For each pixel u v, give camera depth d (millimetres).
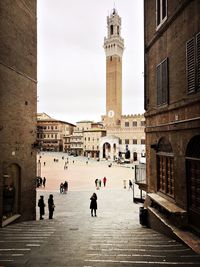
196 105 9820
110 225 14922
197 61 9789
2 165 13773
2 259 7117
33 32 17984
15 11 15266
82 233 11547
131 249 8336
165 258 7219
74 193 36250
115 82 108062
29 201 17328
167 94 12711
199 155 9781
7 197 14758
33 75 18047
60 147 137625
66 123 143125
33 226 13789
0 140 13617
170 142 12484
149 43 15641
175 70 11852
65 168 69812
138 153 99375
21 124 16156
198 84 9734
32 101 17828
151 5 15477
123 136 102500
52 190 38844
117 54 109062
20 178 16141
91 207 20922
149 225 14570
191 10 10234
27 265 6551
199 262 6789
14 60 15188
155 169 14953
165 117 13156
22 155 16281
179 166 11445
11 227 13320
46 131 139375
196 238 9312
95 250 8188
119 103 109062
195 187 10109
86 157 112375
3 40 13891
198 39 9719
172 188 12578
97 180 40844
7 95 14359
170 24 12391
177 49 11617
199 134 9602
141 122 99750
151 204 14883
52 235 10797
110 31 110875
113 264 6617
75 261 6918
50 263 6730
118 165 82000
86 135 120625
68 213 23375
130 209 25719
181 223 10484
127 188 41094
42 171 65000
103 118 125938
